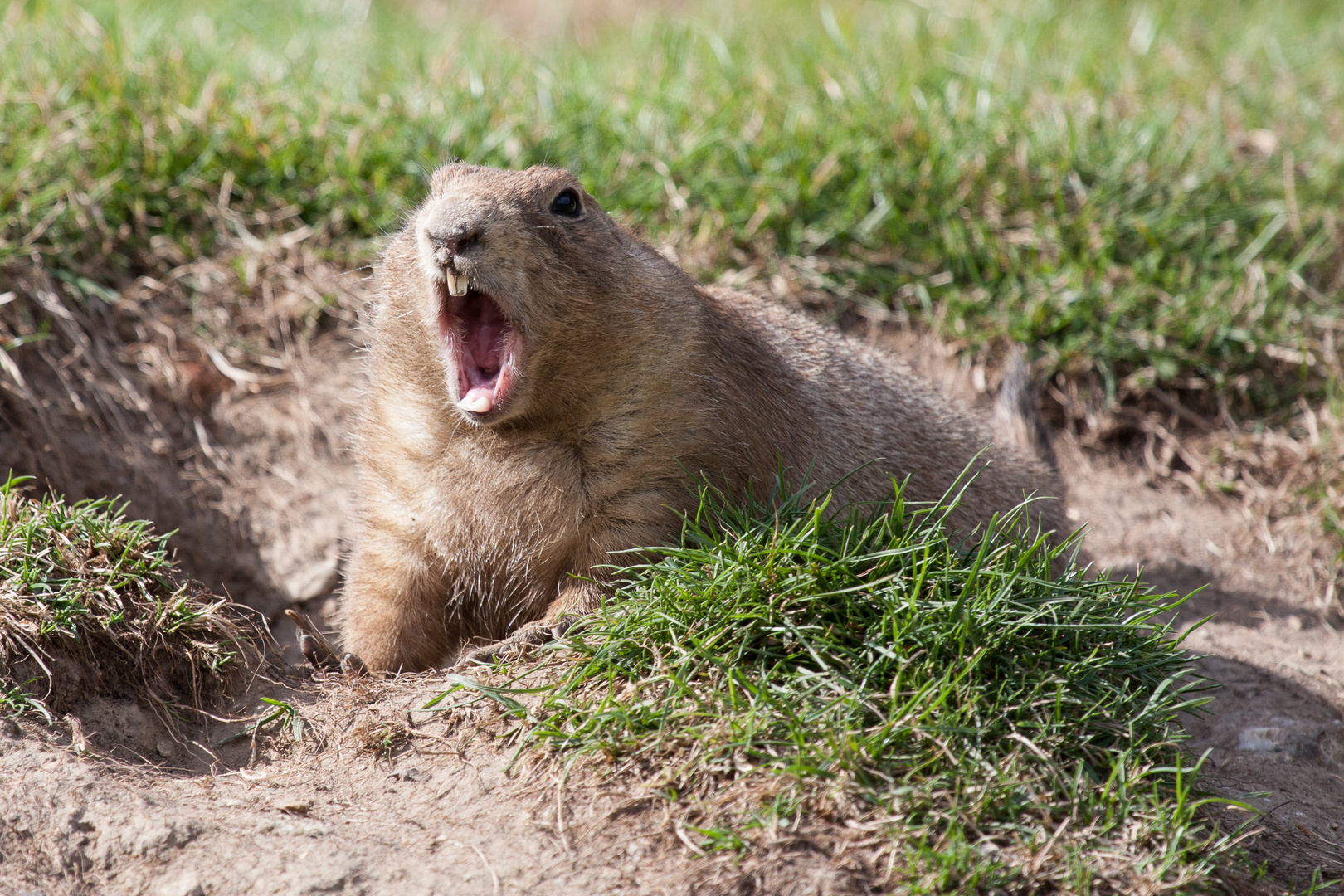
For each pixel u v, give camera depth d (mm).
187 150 14789
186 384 13258
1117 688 7945
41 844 7008
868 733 7176
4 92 14641
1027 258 15078
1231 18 21953
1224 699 10539
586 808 7102
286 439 13258
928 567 8383
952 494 11109
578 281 8555
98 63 15586
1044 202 15555
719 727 7352
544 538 9133
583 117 16250
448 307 8586
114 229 13977
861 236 15117
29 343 12703
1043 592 8352
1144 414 14367
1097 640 8219
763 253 14883
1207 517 13469
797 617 8031
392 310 9062
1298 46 20578
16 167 13680
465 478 9125
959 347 14516
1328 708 10500
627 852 6754
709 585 8180
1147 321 14508
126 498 12312
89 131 14414
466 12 25875
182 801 7477
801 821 6762
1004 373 13648
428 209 8492
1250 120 17516
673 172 15414
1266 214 15539
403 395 9148
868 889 6418
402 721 8125
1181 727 8617
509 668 8430
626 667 8047
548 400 8812
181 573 10383
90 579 8883
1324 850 7996
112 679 8602
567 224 8711
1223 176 15906
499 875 6676
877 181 15422
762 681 7520
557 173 8867
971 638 7793
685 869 6578
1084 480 13883
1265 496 13477
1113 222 15086
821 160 15625
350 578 9984
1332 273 15344
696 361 9086
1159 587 12516
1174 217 15281
